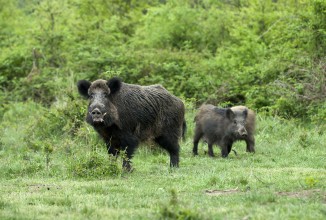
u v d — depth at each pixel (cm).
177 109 4359
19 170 4200
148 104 4184
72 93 6391
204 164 4578
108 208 2725
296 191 3034
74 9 10369
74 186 3469
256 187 3209
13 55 8788
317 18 7088
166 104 4306
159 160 4844
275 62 7194
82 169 3909
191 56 7944
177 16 9100
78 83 4050
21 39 9575
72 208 2716
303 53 7088
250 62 7862
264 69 7206
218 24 9150
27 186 3559
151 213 2505
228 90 7325
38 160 4694
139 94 4178
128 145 4094
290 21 7575
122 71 7444
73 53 8238
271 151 5294
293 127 6231
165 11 9256
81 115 5806
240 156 5209
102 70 7581
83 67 7762
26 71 8694
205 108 5541
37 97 8025
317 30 7075
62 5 9831
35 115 6612
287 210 2520
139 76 7569
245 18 9069
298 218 2378
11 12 11756
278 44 7756
